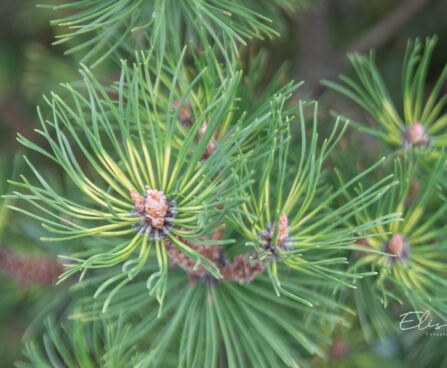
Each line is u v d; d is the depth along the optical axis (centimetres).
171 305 50
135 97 46
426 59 53
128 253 45
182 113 52
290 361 48
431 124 55
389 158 52
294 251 46
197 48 53
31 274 56
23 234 57
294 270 51
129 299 51
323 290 52
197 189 46
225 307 50
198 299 50
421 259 51
